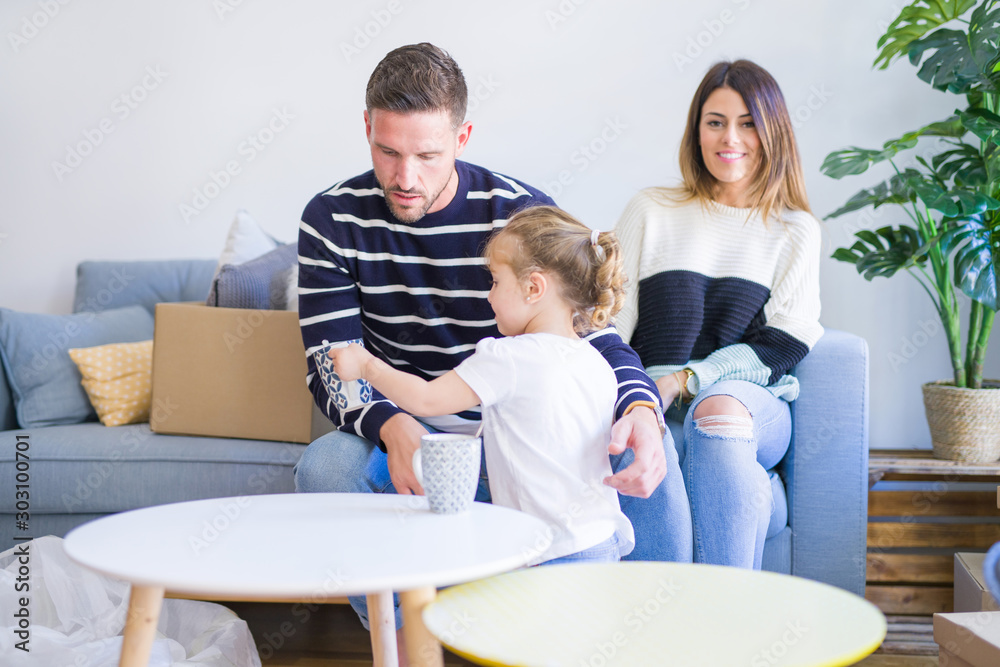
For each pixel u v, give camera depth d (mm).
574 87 2516
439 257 1451
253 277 2004
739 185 1847
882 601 1840
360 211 1462
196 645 1492
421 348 1519
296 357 1872
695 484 1445
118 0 2619
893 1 2412
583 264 1214
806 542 1716
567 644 694
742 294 1771
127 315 2322
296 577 751
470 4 2523
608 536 1150
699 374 1669
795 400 1731
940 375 2486
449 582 773
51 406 2102
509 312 1241
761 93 1778
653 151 2508
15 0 2629
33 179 2668
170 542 864
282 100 2600
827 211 2477
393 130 1268
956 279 1840
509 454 1149
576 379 1148
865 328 2494
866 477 1705
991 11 1926
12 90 2658
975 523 1855
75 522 1854
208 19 2602
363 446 1361
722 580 842
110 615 1501
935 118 2418
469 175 1477
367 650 1781
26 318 2158
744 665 646
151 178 2646
